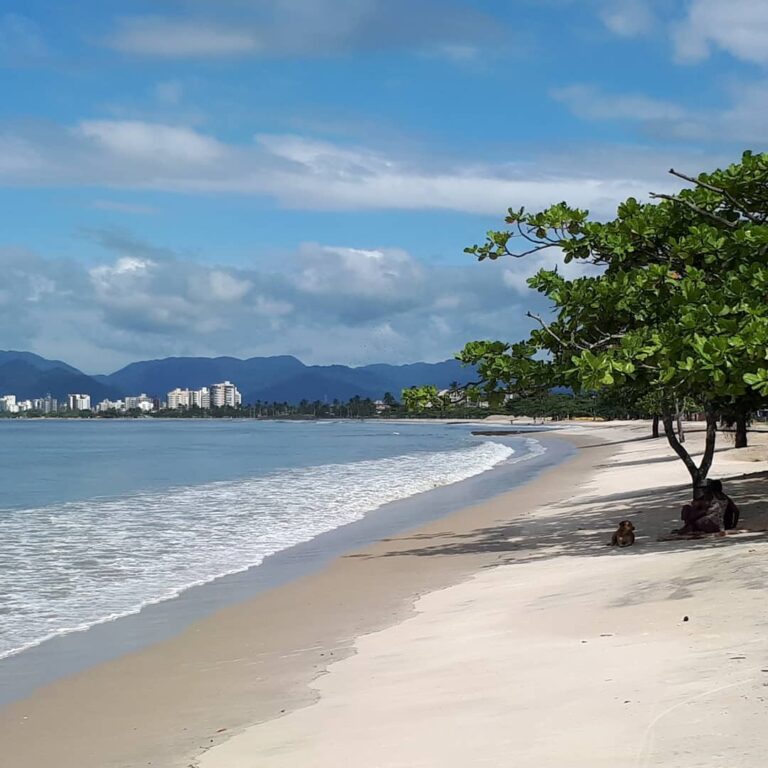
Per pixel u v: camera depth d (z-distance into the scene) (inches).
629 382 612.7
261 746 281.0
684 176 609.9
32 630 496.1
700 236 608.4
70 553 789.9
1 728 328.5
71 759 291.3
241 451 3437.5
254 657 420.2
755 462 1547.7
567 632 386.3
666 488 1178.0
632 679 296.2
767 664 289.7
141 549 812.6
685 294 563.2
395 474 1872.5
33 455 3159.5
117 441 4894.2
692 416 4672.7
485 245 659.4
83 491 1551.4
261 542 856.9
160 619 521.7
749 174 625.0
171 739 303.7
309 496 1362.0
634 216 663.1
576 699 282.0
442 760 242.7
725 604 388.5
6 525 1010.1
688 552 566.6
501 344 666.8
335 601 556.7
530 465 2151.8
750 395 675.4
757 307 537.0
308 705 325.1
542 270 674.2
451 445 3946.9
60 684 387.5
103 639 473.4
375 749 260.2
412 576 636.1
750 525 718.5
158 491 1513.3
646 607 410.0
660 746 230.8
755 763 211.6
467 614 469.1
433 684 329.1
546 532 839.1
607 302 629.3
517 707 282.8
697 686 277.6
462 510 1115.3
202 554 781.3
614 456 2313.0
